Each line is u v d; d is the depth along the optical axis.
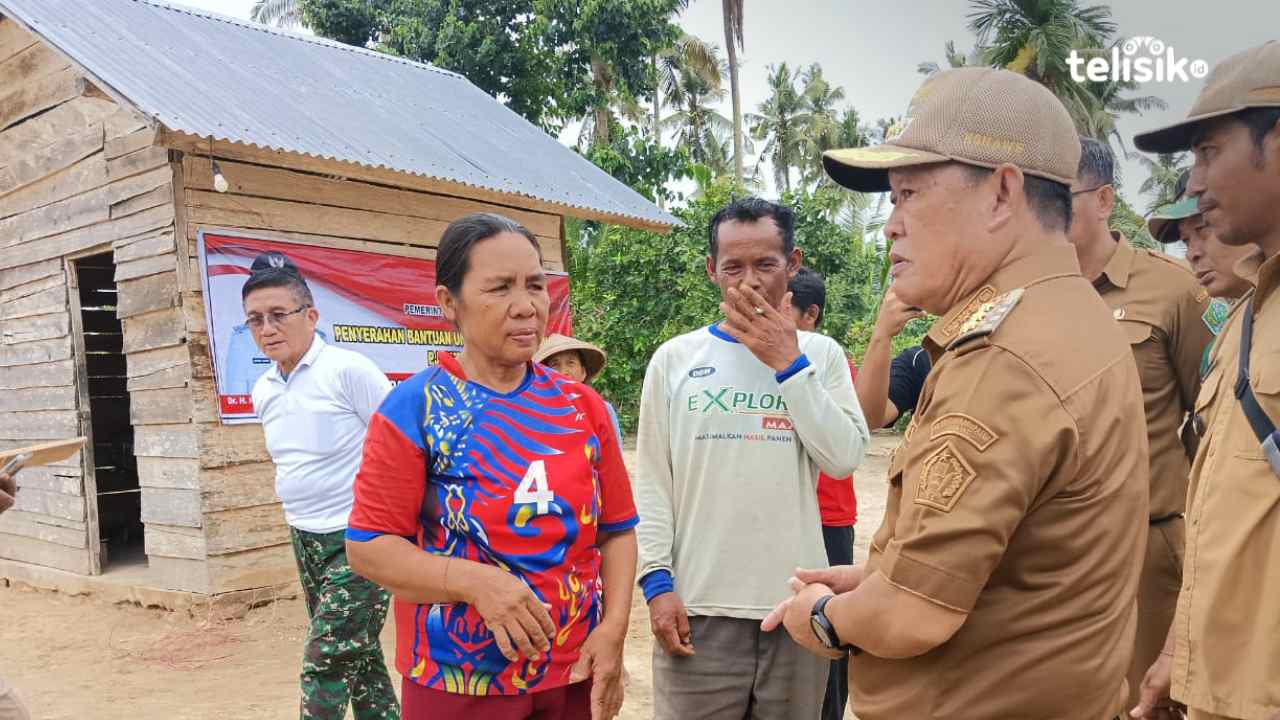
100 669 5.50
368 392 3.69
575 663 2.04
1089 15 26.38
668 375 2.77
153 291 6.55
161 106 6.08
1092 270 2.96
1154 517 2.85
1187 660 1.95
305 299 3.74
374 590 3.56
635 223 9.07
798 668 2.58
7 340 7.79
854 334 17.73
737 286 2.67
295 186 6.99
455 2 18.86
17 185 7.57
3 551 7.98
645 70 21.05
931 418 1.56
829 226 18.48
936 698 1.56
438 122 9.07
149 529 6.76
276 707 4.87
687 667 2.63
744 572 2.59
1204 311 2.82
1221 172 1.96
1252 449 1.88
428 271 7.85
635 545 2.23
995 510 1.43
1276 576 1.78
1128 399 1.56
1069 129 1.67
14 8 6.95
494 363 2.03
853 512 3.61
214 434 6.44
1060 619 1.50
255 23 9.48
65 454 2.91
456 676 1.95
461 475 1.96
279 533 6.73
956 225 1.64
